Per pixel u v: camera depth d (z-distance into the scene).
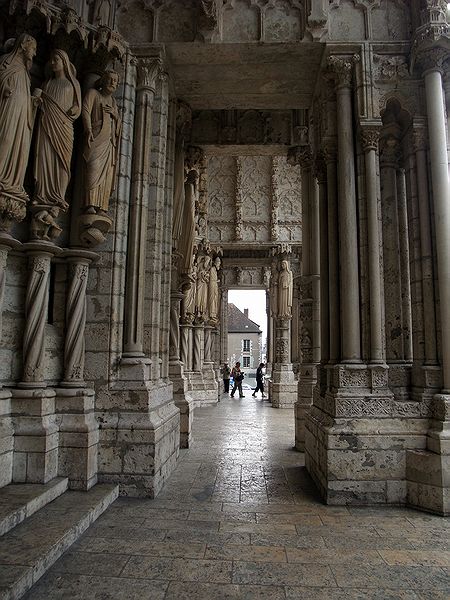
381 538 4.06
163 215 6.82
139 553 3.63
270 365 19.97
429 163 5.74
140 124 5.97
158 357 5.98
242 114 9.10
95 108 5.29
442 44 5.47
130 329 5.55
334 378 5.57
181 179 8.38
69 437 4.85
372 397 5.27
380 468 5.06
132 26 6.17
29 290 4.88
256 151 9.40
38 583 3.12
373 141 5.77
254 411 14.01
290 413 13.52
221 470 6.37
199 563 3.49
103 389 5.29
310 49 6.09
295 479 5.98
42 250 4.89
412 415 5.23
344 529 4.27
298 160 9.11
